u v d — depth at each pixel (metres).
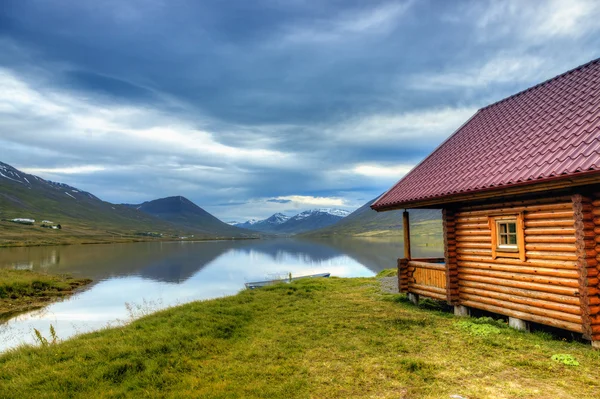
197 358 9.20
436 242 117.75
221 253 90.00
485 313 12.03
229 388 7.41
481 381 7.00
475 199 10.72
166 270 50.41
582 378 6.82
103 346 9.73
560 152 8.76
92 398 7.13
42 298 28.80
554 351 8.19
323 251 92.12
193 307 14.54
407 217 15.07
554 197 9.02
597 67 11.65
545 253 9.21
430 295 13.38
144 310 23.25
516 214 10.03
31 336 17.81
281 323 12.20
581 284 8.12
